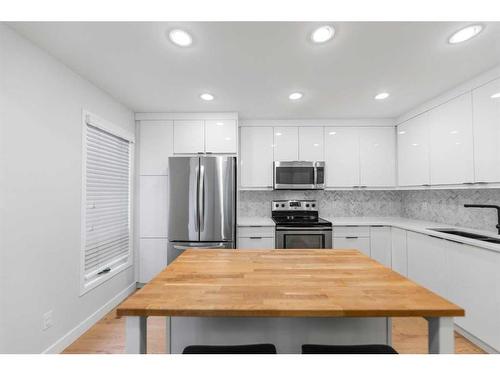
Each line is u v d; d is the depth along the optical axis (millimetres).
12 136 1557
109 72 2127
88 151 2357
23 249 1619
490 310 1813
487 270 1837
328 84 2361
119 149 2904
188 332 1168
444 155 2541
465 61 1931
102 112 2516
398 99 2750
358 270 1244
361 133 3488
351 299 914
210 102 2857
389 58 1898
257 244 3143
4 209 1503
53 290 1864
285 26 1532
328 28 1550
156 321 2357
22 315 1607
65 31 1575
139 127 3225
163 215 3188
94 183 2451
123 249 2973
